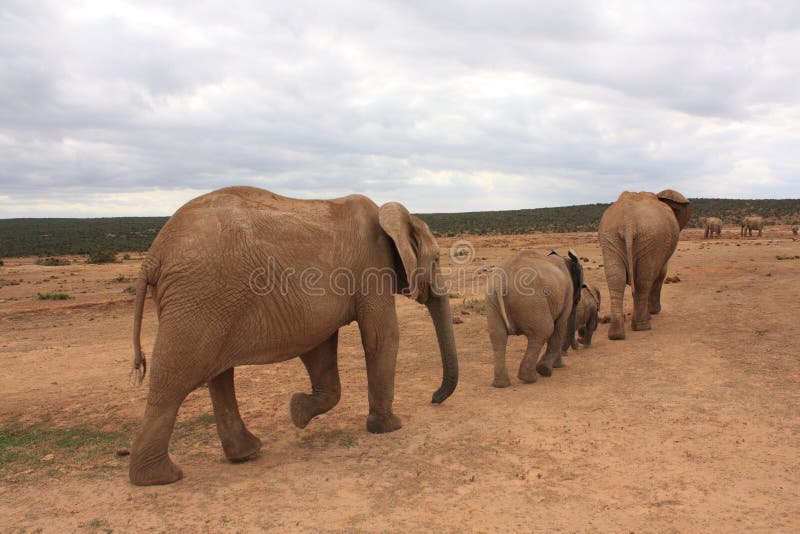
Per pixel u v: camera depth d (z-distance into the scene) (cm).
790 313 1144
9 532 426
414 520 430
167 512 456
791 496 441
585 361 927
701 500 441
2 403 838
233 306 508
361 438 637
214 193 543
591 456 543
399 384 856
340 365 1010
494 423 656
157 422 507
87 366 1080
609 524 411
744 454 527
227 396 579
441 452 577
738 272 1934
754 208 8738
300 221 572
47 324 1667
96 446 655
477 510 443
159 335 498
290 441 644
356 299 620
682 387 746
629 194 1162
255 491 497
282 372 985
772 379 752
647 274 1105
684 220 1308
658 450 547
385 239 643
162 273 495
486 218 10706
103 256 4353
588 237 4731
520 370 823
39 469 577
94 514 456
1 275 3372
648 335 1084
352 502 467
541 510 439
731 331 1045
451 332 718
